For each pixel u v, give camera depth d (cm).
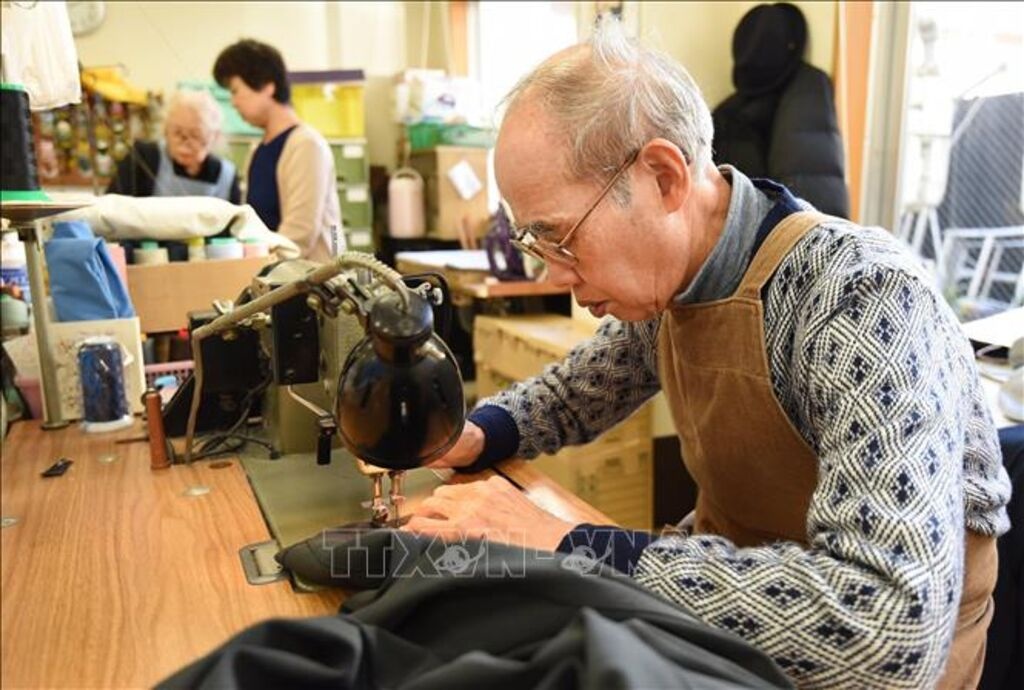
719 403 97
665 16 310
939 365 77
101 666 71
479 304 306
